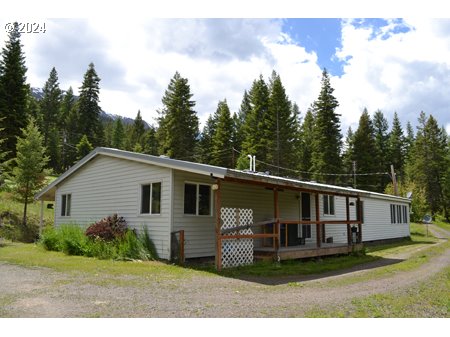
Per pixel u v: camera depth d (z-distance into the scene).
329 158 37.72
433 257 12.27
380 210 20.02
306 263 10.34
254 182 9.24
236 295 5.74
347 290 6.37
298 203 14.30
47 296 5.38
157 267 8.47
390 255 13.05
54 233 12.39
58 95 54.38
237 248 9.24
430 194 47.75
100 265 8.62
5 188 20.72
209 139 46.62
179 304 5.05
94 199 12.88
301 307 5.00
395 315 4.72
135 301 5.16
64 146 46.19
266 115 38.38
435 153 49.12
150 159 10.34
